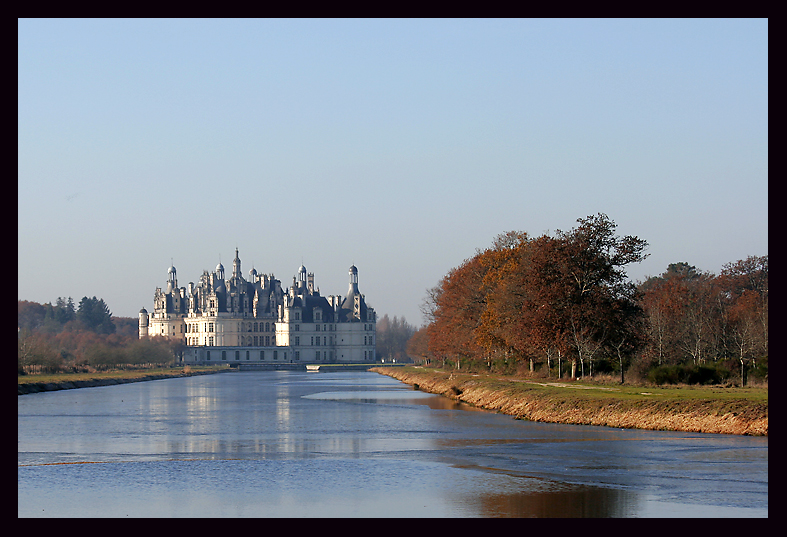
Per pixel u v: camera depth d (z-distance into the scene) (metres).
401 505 83.88
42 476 100.00
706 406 130.62
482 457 109.19
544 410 152.75
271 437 134.50
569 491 88.31
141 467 105.81
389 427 146.00
